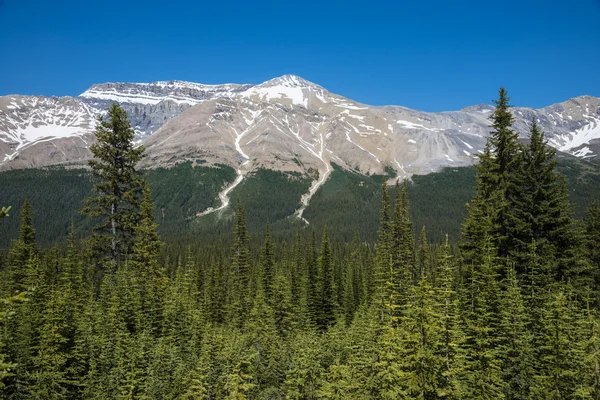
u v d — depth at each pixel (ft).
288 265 243.81
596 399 57.00
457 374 61.93
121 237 107.86
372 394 62.95
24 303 79.82
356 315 151.43
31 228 158.61
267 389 87.97
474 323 72.90
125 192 105.70
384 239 180.14
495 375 62.44
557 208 95.71
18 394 66.80
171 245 429.38
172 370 78.02
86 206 102.68
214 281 219.00
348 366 72.74
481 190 108.27
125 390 71.77
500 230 101.71
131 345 83.76
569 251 94.84
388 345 61.05
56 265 162.09
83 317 90.74
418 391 57.67
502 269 94.99
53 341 75.77
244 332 134.31
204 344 89.15
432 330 59.16
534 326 73.67
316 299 191.42
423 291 61.16
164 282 117.39
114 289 102.89
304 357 84.02
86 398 71.61
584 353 60.13
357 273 227.40
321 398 73.36
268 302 167.02
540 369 65.10
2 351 66.54
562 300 64.90
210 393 70.85
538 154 102.27
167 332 98.48
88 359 79.71
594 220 133.49
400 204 170.91
